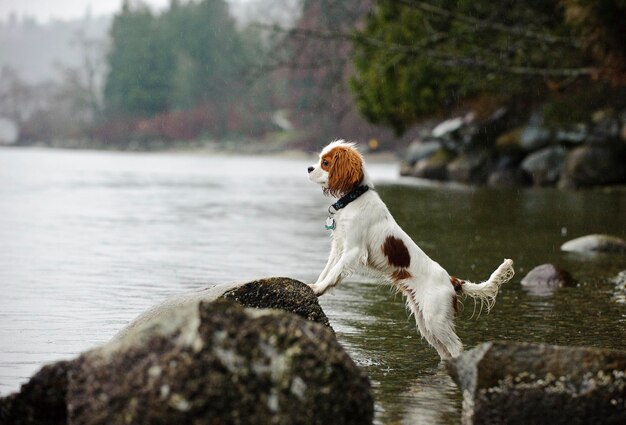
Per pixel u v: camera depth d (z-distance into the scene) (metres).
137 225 17.28
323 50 37.47
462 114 43.81
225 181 35.09
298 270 11.59
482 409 5.14
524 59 26.47
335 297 9.67
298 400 4.54
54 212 19.70
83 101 126.06
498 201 23.52
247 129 93.12
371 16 31.02
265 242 14.77
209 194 27.09
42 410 5.07
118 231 16.05
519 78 27.02
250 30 97.69
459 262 12.45
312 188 31.16
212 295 6.73
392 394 6.00
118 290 9.73
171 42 108.62
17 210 19.94
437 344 7.04
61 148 113.75
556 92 28.36
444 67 28.25
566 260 12.85
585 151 29.39
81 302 8.95
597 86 28.19
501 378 5.16
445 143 36.09
